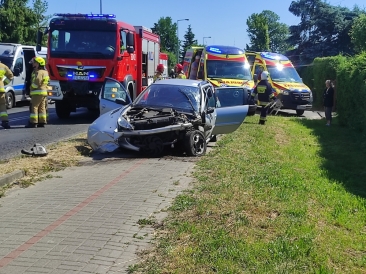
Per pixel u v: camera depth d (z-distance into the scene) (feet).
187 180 24.99
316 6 165.89
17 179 25.23
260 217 19.11
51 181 25.08
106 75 49.21
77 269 14.42
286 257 15.26
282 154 36.65
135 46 56.34
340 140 48.19
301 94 74.02
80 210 19.98
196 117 32.94
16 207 20.54
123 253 15.62
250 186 23.88
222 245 15.85
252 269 14.23
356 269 15.20
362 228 19.79
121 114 32.60
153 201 21.22
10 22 127.03
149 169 27.50
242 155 33.40
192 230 17.25
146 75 61.82
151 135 31.27
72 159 30.19
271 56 79.51
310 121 65.51
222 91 38.99
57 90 49.55
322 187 26.35
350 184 28.45
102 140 31.32
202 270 14.11
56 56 49.26
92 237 16.96
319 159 36.52
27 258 15.16
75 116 57.88
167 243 16.19
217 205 20.26
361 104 51.31
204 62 63.31
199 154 32.60
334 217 20.75
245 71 63.31
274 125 56.34
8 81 45.73
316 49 159.43
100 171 27.17
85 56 49.08
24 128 45.96
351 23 155.94
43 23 147.33
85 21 49.83
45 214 19.51
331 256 15.92
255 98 60.44
